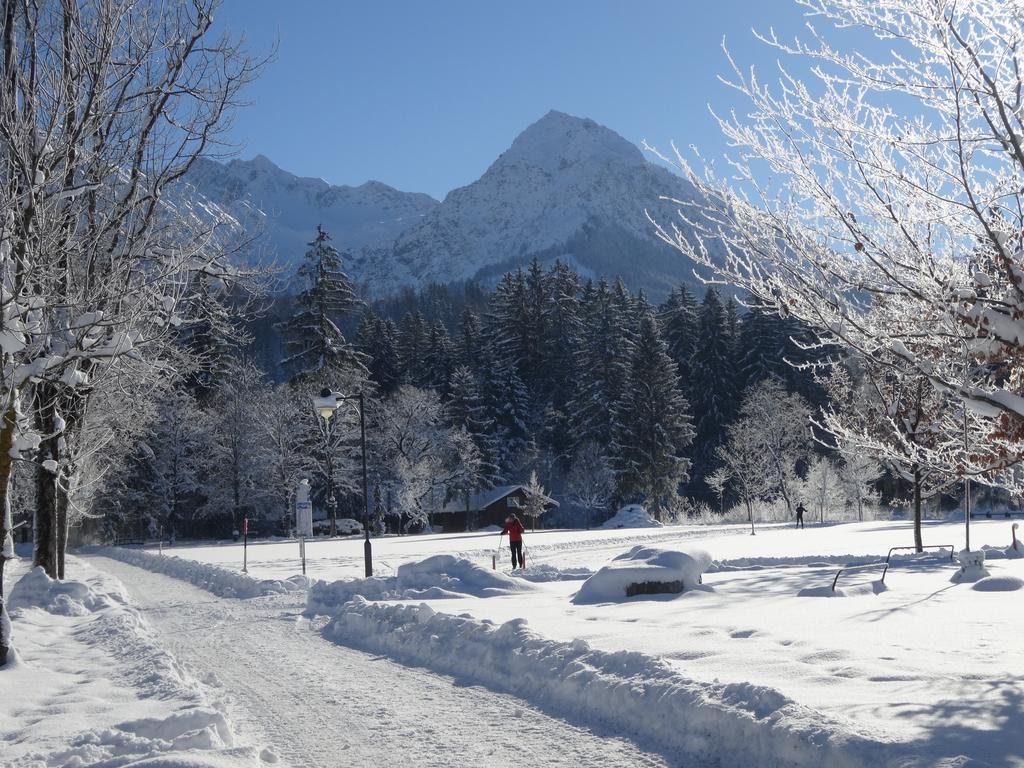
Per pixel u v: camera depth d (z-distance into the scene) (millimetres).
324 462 72438
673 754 6816
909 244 8070
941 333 7918
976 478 10195
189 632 15773
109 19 13102
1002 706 6676
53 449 21188
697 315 103625
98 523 74938
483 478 88562
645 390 84938
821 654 9086
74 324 11586
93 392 19953
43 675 10508
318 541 59281
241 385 75312
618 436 85625
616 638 10852
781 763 6164
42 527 21172
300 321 71938
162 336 17109
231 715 8781
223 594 23297
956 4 7246
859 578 19531
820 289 8289
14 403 11102
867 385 26031
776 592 16797
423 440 79000
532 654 10000
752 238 8352
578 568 24750
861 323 8156
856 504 74188
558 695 8859
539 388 101500
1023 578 18125
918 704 6809
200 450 76312
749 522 72625
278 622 16781
